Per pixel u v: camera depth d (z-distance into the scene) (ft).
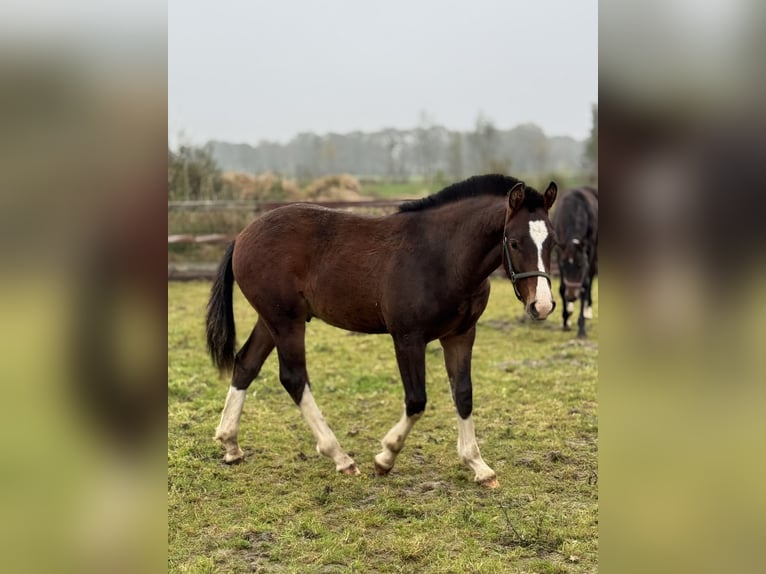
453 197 11.24
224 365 12.51
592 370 18.06
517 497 10.59
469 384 11.37
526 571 8.34
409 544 8.96
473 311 11.10
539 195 9.92
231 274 12.65
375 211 37.78
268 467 12.00
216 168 50.37
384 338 22.85
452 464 12.03
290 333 11.96
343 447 13.07
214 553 8.89
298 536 9.37
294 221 12.08
